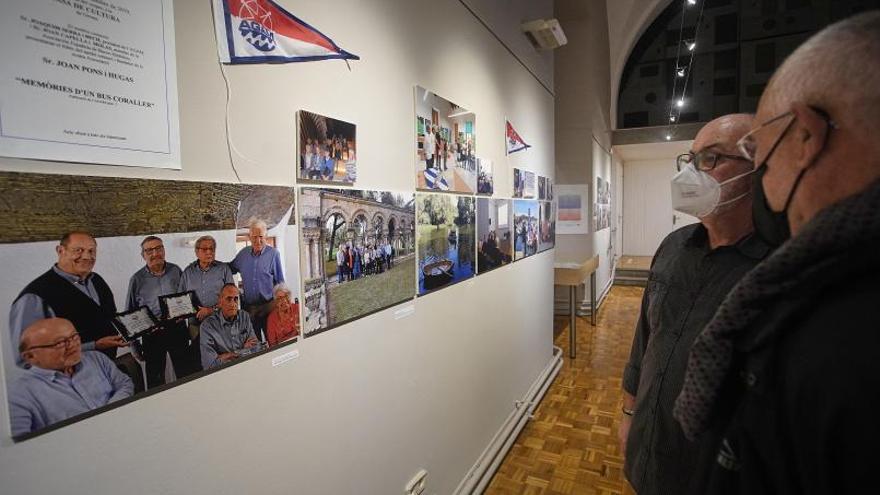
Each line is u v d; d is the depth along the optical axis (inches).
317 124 47.1
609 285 353.1
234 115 38.0
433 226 73.2
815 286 18.4
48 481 26.3
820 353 17.2
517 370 119.8
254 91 39.9
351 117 52.7
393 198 61.3
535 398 131.2
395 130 61.9
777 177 22.7
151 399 31.9
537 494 92.0
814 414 17.3
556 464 103.0
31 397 25.4
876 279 17.2
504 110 106.3
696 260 49.4
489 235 98.2
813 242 18.1
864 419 15.6
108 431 29.4
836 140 19.0
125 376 30.0
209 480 36.6
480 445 95.8
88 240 27.8
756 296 20.5
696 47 428.1
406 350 66.4
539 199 137.5
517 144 115.5
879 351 15.7
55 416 26.4
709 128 45.7
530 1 126.9
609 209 366.9
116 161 29.2
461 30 83.0
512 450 108.8
